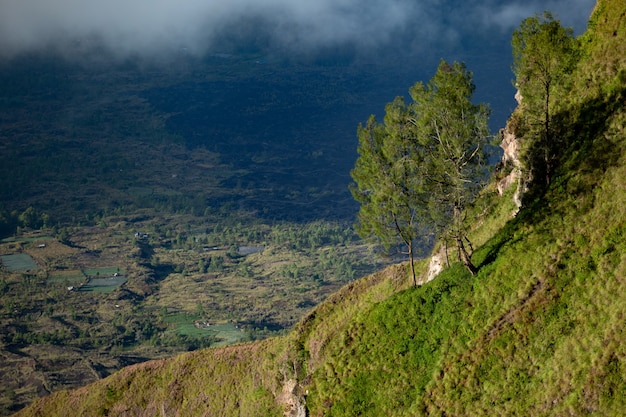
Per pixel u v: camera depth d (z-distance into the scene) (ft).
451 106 247.29
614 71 250.37
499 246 244.63
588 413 181.88
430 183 252.83
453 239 255.09
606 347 188.44
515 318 218.79
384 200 265.95
